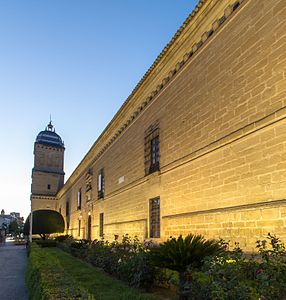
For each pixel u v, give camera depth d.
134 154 17.86
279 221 7.24
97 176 27.78
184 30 11.70
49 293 5.40
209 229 9.93
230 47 9.54
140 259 9.68
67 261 18.39
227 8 9.77
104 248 15.27
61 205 54.84
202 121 10.77
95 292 8.82
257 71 8.33
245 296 5.54
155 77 14.71
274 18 7.91
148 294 8.46
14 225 99.94
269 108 7.83
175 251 7.80
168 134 13.44
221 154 9.59
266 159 7.80
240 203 8.61
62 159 63.75
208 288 6.43
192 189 11.16
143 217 15.81
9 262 22.55
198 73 11.27
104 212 24.23
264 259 6.26
